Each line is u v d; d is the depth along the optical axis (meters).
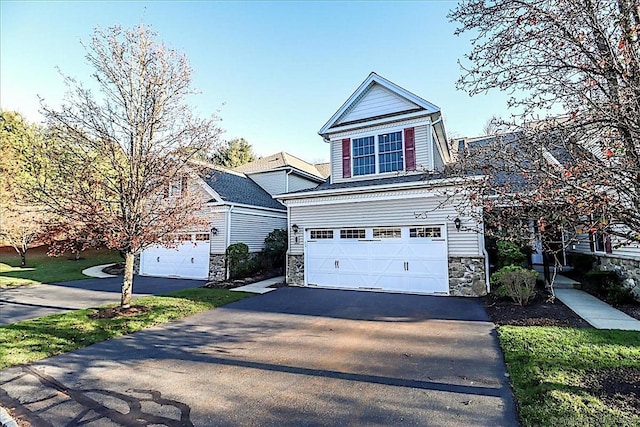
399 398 3.79
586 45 3.26
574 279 10.65
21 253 19.81
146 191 8.22
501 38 3.65
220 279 14.43
